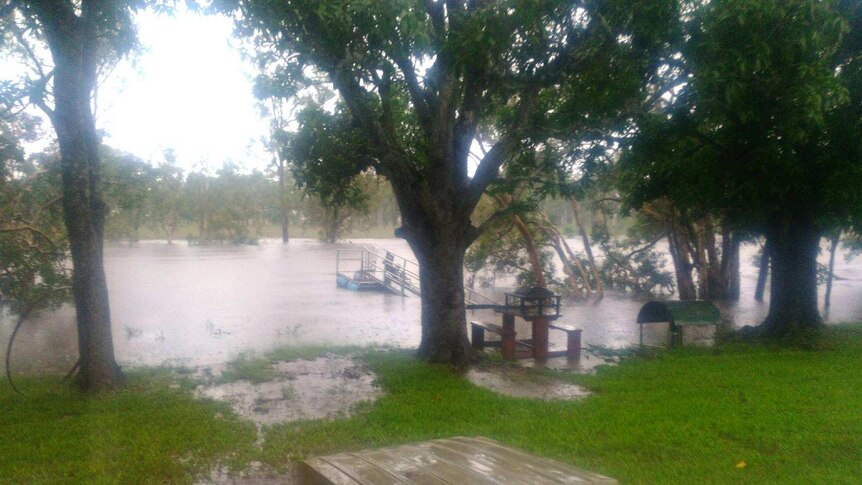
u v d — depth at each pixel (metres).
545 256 27.03
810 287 15.27
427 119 11.84
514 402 8.91
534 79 11.45
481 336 14.09
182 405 8.70
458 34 10.45
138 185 21.58
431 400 9.04
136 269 34.38
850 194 12.74
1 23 10.71
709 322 14.38
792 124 11.71
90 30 9.48
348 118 12.48
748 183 13.52
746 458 6.57
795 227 15.07
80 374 9.69
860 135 12.59
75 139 9.44
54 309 18.70
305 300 23.56
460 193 11.91
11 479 6.15
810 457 6.62
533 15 10.29
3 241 16.98
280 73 11.27
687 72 11.98
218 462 6.60
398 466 3.25
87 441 7.20
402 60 10.54
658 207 24.30
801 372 10.84
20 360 13.53
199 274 31.89
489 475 3.08
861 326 17.00
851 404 8.62
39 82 9.79
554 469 3.26
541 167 12.87
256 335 16.36
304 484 3.45
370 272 28.36
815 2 11.10
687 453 6.72
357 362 11.73
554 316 13.16
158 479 6.16
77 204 9.51
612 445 6.95
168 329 17.11
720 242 29.70
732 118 12.45
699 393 9.38
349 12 9.74
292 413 8.42
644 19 10.86
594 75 11.62
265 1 9.52
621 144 13.40
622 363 12.30
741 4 10.42
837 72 13.01
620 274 27.98
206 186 58.47
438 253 11.85
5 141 16.17
